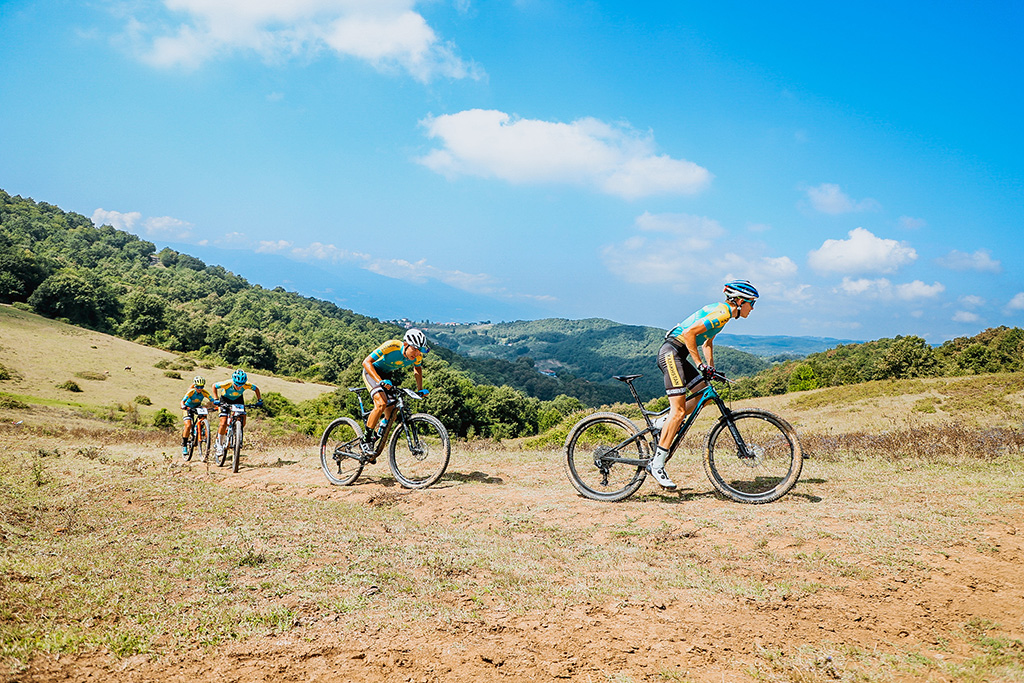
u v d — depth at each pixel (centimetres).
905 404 3127
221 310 15875
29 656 251
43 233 17800
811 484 571
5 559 382
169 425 4412
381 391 693
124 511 580
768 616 295
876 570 349
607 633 277
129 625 288
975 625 282
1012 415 2216
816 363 7600
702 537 420
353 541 443
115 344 8369
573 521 484
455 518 523
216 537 461
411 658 256
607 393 16075
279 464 941
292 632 282
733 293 516
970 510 455
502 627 285
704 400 535
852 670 241
